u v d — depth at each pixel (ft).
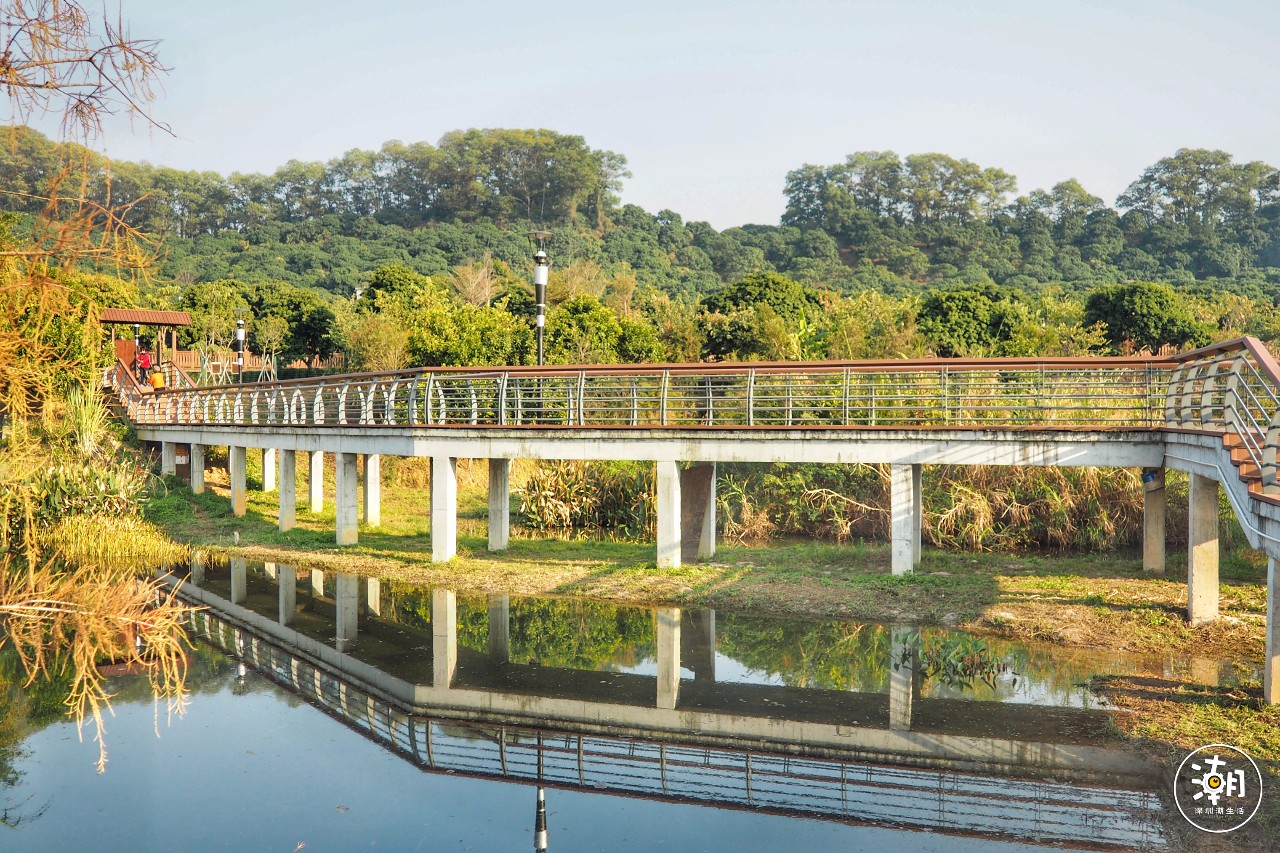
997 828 24.58
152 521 73.56
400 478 88.99
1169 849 22.85
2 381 20.20
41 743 32.30
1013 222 372.17
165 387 97.66
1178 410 42.65
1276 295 228.43
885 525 64.54
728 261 357.61
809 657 39.93
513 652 42.27
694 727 33.09
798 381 70.49
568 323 103.45
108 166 18.93
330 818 26.55
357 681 38.75
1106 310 129.80
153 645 21.49
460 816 26.71
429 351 99.14
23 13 17.47
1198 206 365.81
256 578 57.67
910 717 32.96
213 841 25.21
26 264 18.90
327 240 339.57
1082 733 30.50
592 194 416.05
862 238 367.45
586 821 26.14
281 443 69.67
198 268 277.03
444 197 402.11
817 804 26.58
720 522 68.08
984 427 45.93
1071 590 45.93
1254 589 44.47
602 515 69.72
